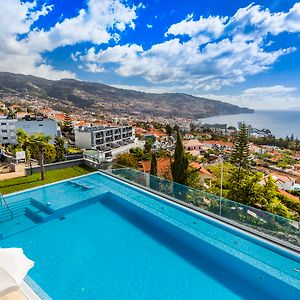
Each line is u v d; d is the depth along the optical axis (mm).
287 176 49031
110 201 12016
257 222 7695
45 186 13094
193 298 6008
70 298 5949
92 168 16875
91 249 8047
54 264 7211
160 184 11570
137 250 8023
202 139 108500
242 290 6309
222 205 8805
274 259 6715
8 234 8867
